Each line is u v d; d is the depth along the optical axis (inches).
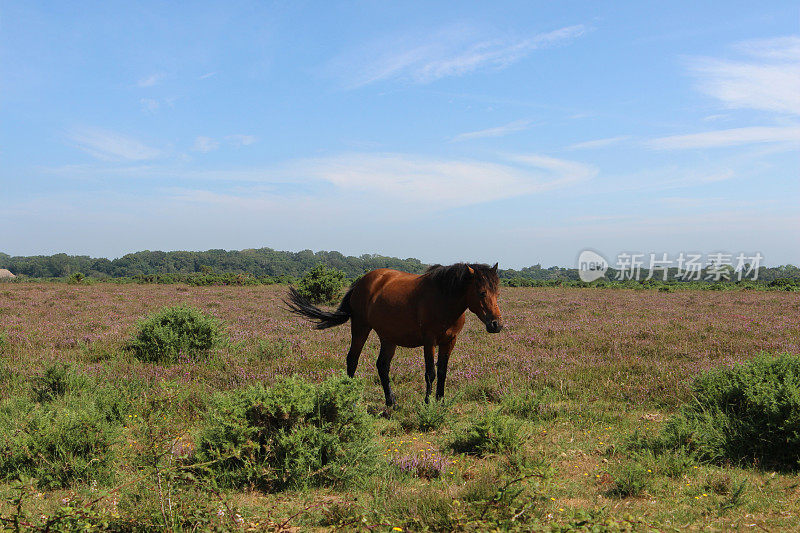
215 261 6328.7
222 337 409.7
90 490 158.2
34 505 148.3
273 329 545.6
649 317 680.4
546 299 1070.4
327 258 6776.6
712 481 164.7
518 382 319.6
